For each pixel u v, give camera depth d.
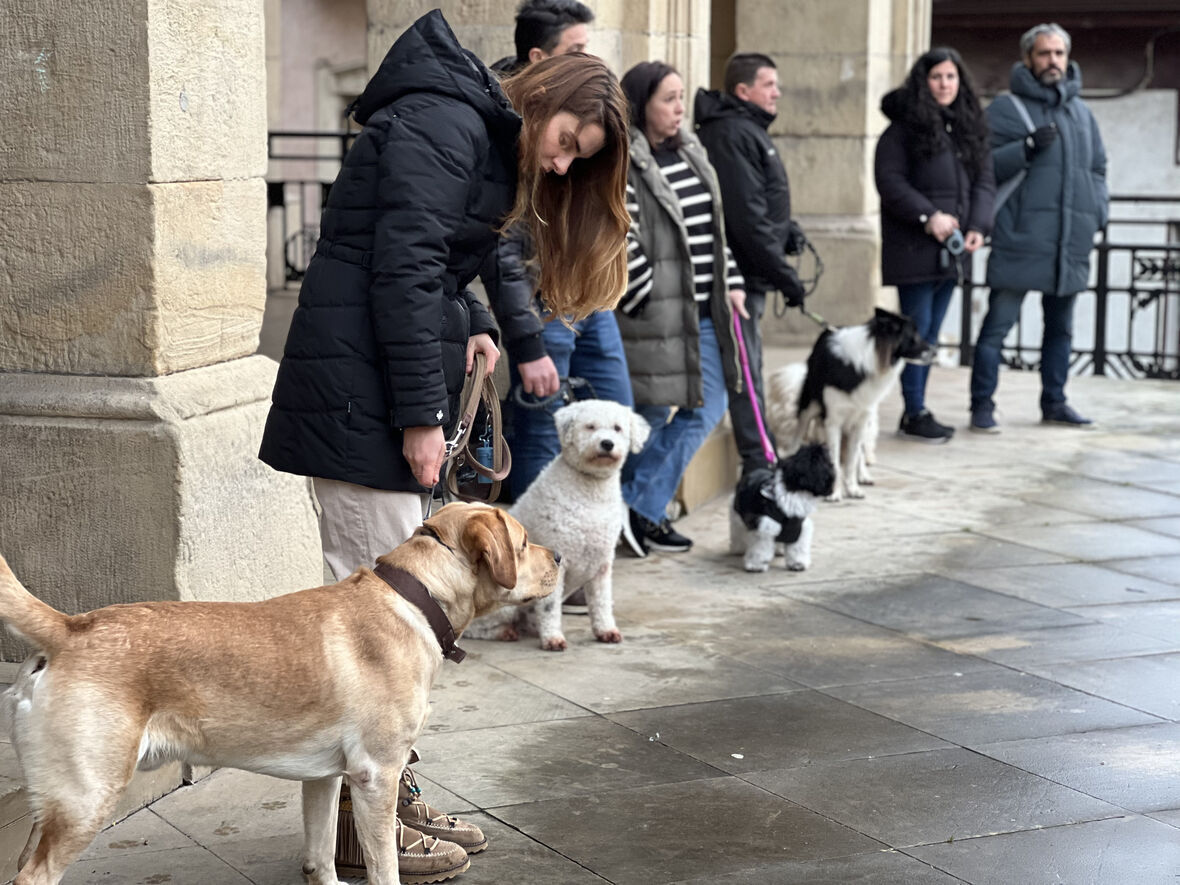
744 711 4.21
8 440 3.60
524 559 2.94
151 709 2.51
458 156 2.87
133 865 3.14
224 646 2.56
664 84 5.72
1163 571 5.86
